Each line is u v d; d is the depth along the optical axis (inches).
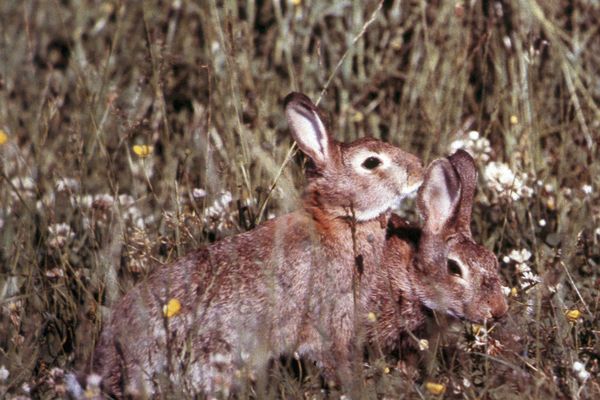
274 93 524.1
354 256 378.6
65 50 588.4
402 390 354.3
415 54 534.3
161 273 382.0
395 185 398.6
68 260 414.6
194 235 422.6
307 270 386.6
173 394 344.5
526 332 381.1
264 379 352.2
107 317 379.6
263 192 435.2
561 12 553.6
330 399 360.5
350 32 548.7
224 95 504.1
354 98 538.6
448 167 394.9
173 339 365.1
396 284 402.9
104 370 365.4
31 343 376.2
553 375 355.3
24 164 473.1
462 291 391.2
